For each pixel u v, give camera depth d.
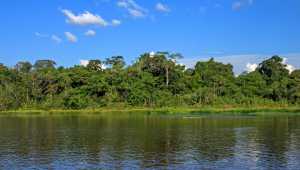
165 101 162.12
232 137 70.31
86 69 176.38
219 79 175.50
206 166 47.22
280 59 196.12
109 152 56.22
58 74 167.88
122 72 168.25
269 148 58.59
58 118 116.50
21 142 65.69
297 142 64.00
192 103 162.12
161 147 60.16
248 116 121.00
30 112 148.50
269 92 170.88
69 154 54.81
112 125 92.88
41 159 51.44
